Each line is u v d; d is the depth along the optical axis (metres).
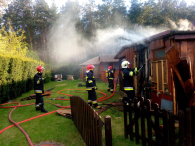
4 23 30.02
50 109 5.57
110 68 9.05
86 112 2.69
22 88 9.23
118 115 4.54
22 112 5.26
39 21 32.28
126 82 4.59
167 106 3.92
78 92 9.48
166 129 2.07
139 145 2.75
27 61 10.01
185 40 3.60
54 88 12.30
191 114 2.04
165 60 3.99
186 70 2.25
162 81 4.12
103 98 7.25
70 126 3.85
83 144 2.92
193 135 2.02
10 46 12.10
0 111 5.46
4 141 3.16
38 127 3.86
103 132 3.44
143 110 2.52
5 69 6.92
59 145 2.93
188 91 2.29
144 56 5.35
